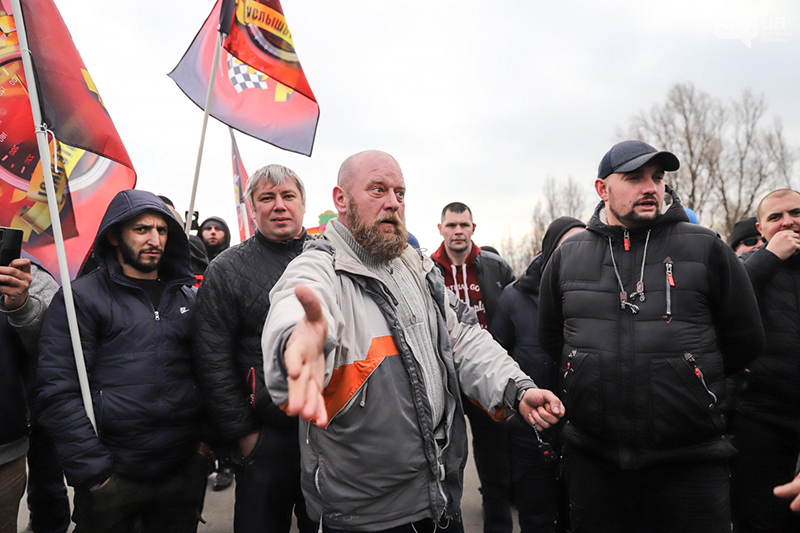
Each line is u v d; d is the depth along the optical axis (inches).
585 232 89.3
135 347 81.2
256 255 94.4
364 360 60.4
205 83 134.1
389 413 60.8
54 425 74.4
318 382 40.6
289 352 38.5
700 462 75.0
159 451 80.4
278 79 130.6
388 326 63.0
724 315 79.0
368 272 63.0
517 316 122.3
